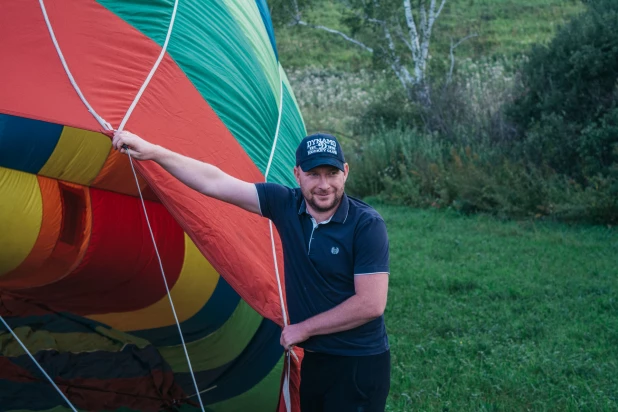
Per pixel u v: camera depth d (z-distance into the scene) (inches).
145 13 157.8
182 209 134.0
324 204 126.4
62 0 142.2
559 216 508.1
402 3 860.6
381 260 126.9
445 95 715.4
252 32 203.3
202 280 196.5
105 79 136.4
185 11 170.9
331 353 129.5
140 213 192.7
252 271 141.3
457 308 313.3
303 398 134.0
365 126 786.8
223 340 198.8
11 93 123.6
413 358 253.8
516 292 336.8
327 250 127.7
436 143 652.7
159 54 152.9
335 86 1032.2
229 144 158.9
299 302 130.9
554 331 279.7
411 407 210.5
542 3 1288.1
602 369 236.1
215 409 197.6
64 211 183.2
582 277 361.7
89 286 209.2
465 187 561.9
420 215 557.3
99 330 224.4
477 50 1079.6
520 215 528.7
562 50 591.2
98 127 125.8
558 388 220.8
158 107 142.5
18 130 158.2
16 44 131.6
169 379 203.8
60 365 208.1
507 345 266.1
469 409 208.1
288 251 131.3
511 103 640.4
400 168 637.9
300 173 128.0
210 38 174.4
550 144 563.5
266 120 185.8
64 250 190.5
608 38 560.7
